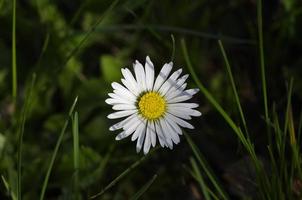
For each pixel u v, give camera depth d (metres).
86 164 0.19
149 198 0.20
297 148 0.17
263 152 0.20
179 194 0.20
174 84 0.17
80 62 0.21
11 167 0.18
